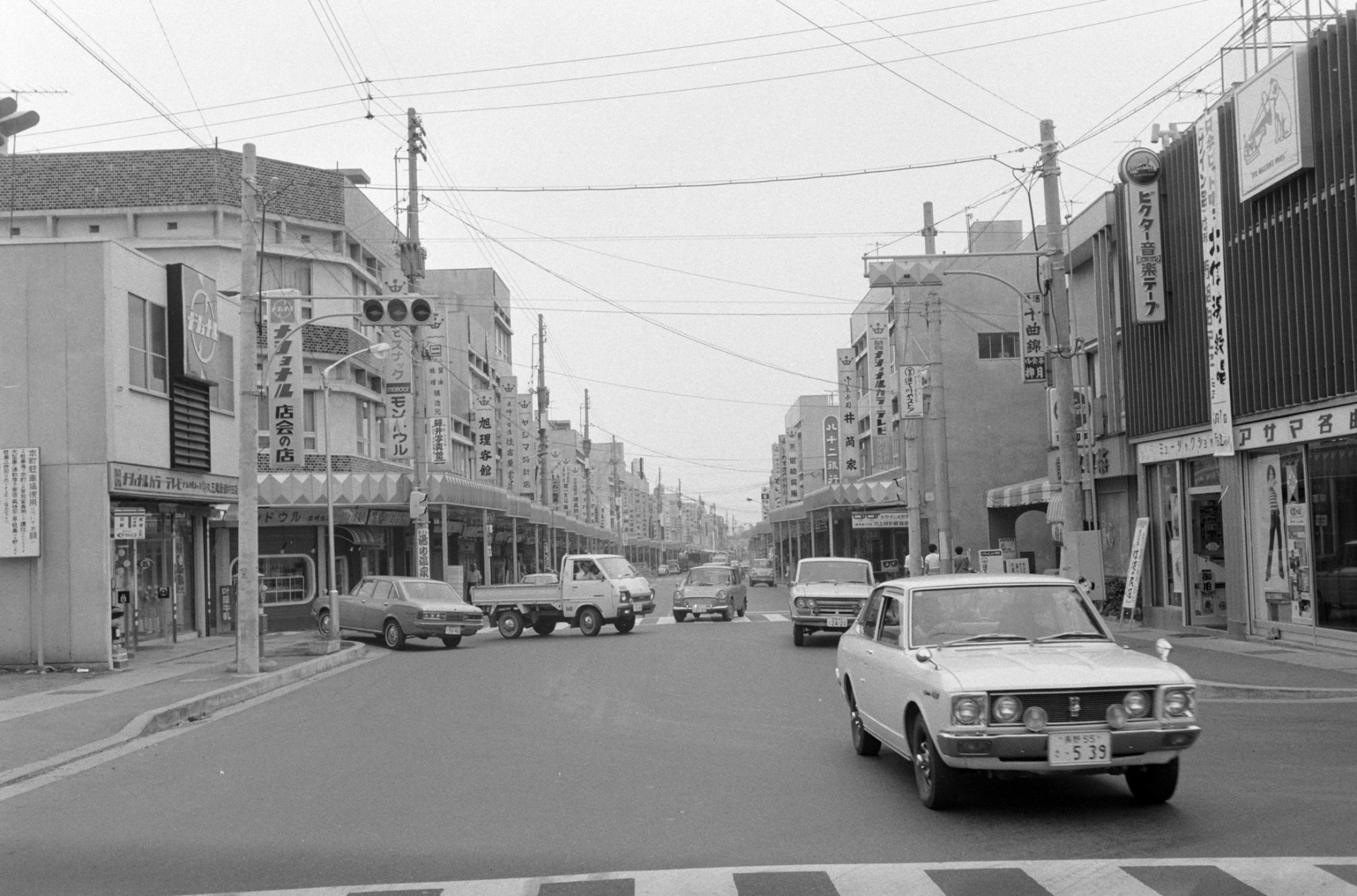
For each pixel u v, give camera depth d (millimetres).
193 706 16031
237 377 29453
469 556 58719
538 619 31844
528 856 7582
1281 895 6238
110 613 21484
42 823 9320
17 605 21422
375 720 14688
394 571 45594
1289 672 15977
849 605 24297
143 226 45062
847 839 7781
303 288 46500
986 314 47188
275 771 11203
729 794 9367
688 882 6832
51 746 13062
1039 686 7949
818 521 64500
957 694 7977
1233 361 20500
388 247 54781
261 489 34875
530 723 13867
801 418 92562
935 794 8414
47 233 44969
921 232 34156
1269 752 10633
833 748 11469
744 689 16812
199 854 7945
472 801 9367
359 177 55062
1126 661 8453
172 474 24578
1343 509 17797
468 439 65562
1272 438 19297
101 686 18828
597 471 136625
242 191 20625
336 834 8398
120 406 22266
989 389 46844
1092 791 9070
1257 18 21297
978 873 6832
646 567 122750
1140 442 25047
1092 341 29031
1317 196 17719
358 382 48562
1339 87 17141
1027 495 37281
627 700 15914
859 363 70375
